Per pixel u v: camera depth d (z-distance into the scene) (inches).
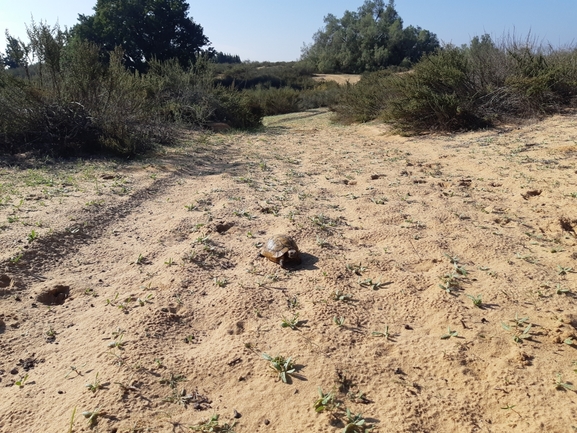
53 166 286.4
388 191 233.5
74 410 87.3
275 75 1611.7
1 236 165.2
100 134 329.7
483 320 118.5
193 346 113.0
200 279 144.3
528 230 176.7
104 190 233.6
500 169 264.7
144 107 400.5
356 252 162.4
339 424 87.6
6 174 260.5
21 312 125.9
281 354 107.3
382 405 92.3
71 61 361.1
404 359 105.3
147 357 106.2
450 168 281.6
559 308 122.5
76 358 107.7
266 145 405.4
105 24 1139.3
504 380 97.0
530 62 443.8
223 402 94.3
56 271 149.7
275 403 93.4
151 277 146.0
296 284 140.5
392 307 127.1
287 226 184.7
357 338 113.3
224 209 205.5
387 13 1998.0
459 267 145.3
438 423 88.2
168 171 283.9
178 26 1228.5
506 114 416.5
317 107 965.8
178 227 185.2
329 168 295.9
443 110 406.6
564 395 92.6
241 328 119.0
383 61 1806.1
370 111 559.5
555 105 413.7
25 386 99.5
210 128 514.3
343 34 1943.9
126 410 90.9
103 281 144.9
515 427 86.1
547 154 286.7
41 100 321.4
